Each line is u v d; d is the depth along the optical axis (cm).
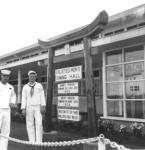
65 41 962
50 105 1035
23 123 1552
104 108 1134
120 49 1082
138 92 1013
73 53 1160
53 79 1066
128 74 1050
